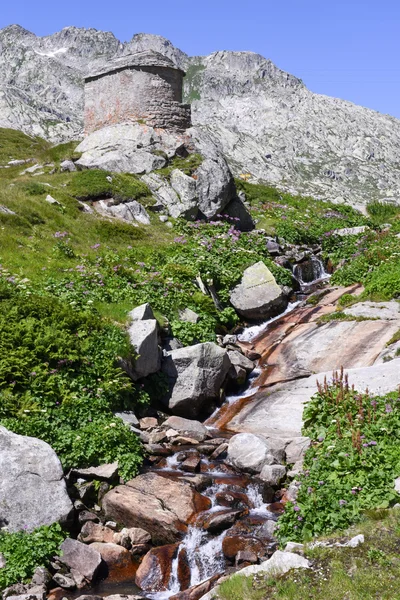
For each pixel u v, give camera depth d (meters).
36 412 15.03
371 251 30.16
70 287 21.53
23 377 15.80
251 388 20.31
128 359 17.83
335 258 32.81
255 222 38.72
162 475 14.07
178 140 38.34
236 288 26.55
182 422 17.14
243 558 11.48
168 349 20.27
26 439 13.23
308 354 20.94
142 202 34.16
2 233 25.91
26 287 20.31
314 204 46.44
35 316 18.12
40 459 12.99
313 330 22.28
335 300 26.19
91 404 15.94
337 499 11.59
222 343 22.39
